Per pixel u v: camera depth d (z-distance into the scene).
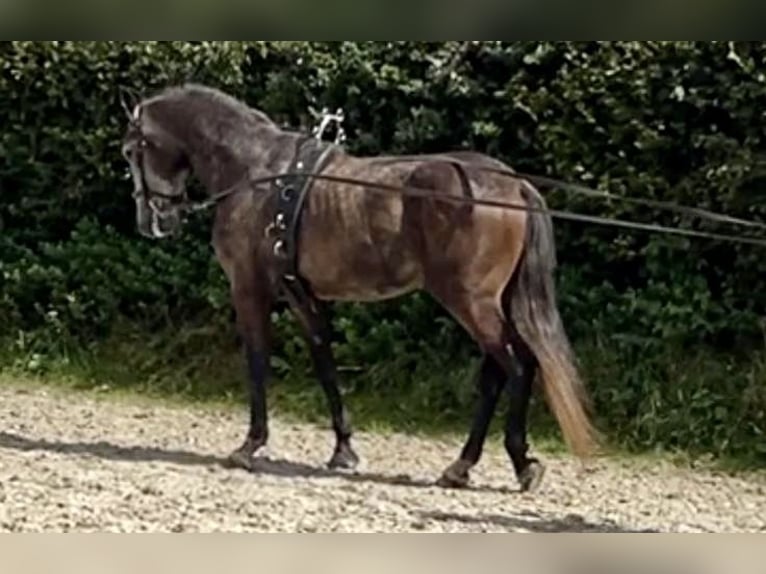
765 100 11.09
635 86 11.48
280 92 12.63
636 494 9.59
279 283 9.29
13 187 13.70
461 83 12.05
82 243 13.41
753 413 10.89
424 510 8.34
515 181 8.80
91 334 13.31
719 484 10.09
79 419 11.41
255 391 9.38
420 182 8.80
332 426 10.79
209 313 13.10
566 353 8.67
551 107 11.81
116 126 13.31
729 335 11.46
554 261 8.91
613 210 11.64
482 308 8.70
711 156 11.30
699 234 8.40
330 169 9.13
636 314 11.56
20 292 13.46
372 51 12.38
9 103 13.58
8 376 12.93
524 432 8.98
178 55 12.95
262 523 7.72
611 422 11.19
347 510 8.20
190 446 10.43
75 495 8.14
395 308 12.30
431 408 11.77
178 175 9.73
